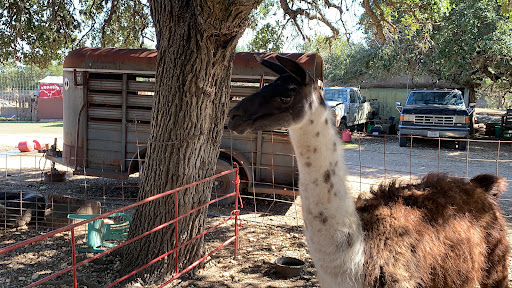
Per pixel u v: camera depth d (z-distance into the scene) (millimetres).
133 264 4832
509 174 11289
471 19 16266
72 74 8234
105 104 8188
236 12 3863
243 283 4805
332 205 2650
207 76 4398
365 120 21188
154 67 7758
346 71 23672
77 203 6586
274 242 6164
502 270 3402
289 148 7500
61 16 8977
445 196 3209
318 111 2650
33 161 12891
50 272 4953
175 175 4629
